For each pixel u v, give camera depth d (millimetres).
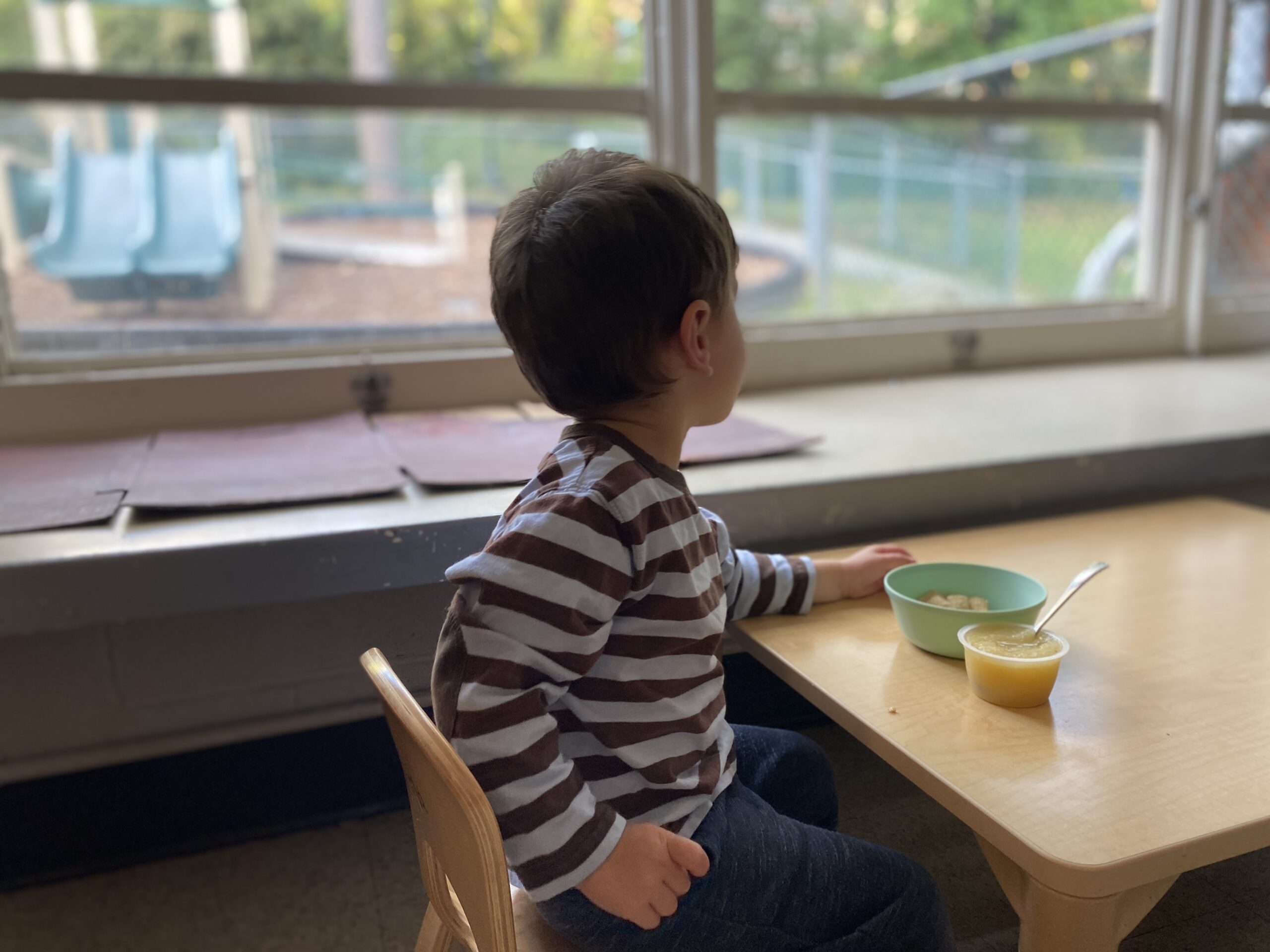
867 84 3654
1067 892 595
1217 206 2221
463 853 654
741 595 969
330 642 1327
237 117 5004
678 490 800
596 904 699
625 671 751
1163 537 1212
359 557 1061
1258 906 1079
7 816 1316
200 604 1046
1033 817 639
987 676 794
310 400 1620
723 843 753
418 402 1668
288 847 1393
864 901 781
